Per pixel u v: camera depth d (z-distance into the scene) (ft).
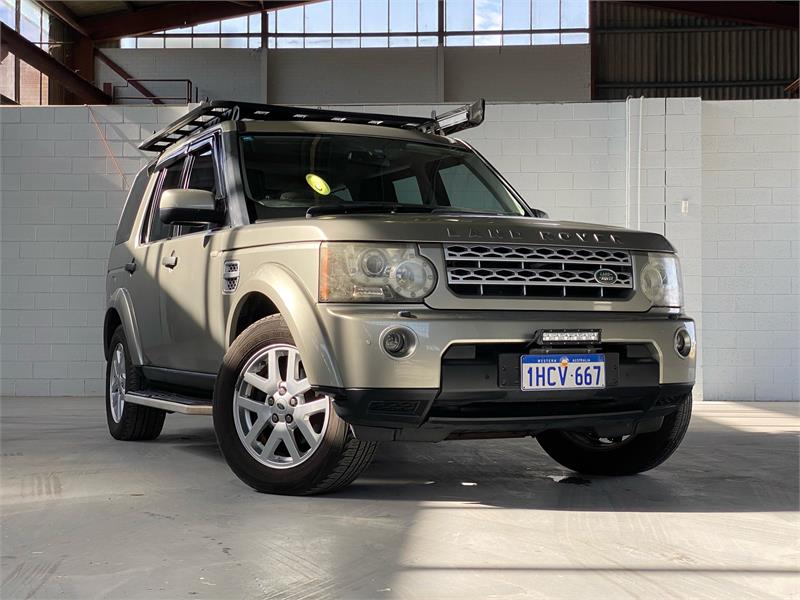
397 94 70.18
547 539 8.52
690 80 72.49
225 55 70.74
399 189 12.69
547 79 71.00
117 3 68.85
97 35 70.74
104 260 27.96
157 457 13.93
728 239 27.61
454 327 9.37
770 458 14.38
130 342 14.94
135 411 15.62
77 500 10.35
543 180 27.71
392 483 11.58
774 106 27.50
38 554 7.91
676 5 70.03
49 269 27.99
